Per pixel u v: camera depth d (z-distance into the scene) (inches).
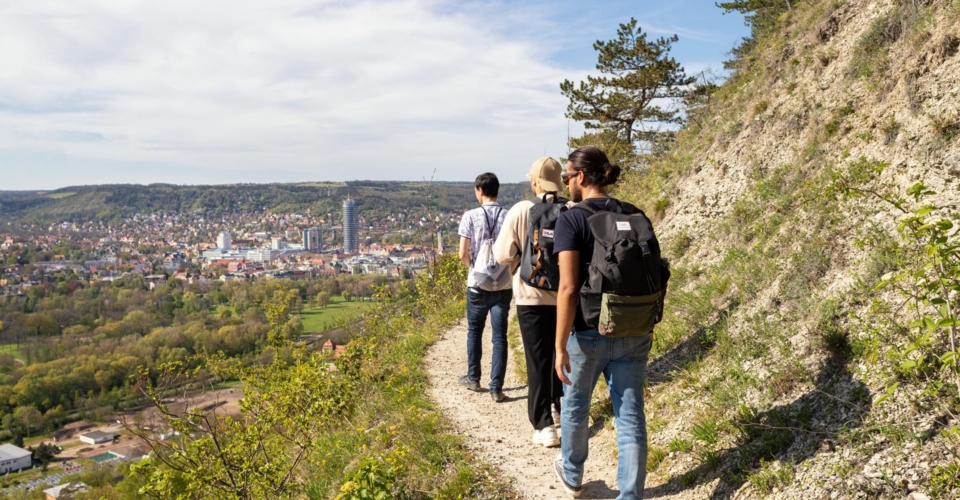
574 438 116.4
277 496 165.3
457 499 130.1
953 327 82.3
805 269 147.5
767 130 240.8
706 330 159.3
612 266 96.7
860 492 87.4
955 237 115.2
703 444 121.9
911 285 114.4
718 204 237.6
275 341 313.7
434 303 410.0
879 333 109.9
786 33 325.1
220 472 168.4
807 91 230.2
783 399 119.4
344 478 152.4
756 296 160.1
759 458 107.7
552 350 149.4
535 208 137.2
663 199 296.7
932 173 141.7
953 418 87.8
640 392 104.9
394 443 165.6
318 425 189.3
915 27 182.7
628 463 101.5
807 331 130.3
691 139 361.4
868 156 167.6
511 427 171.3
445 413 186.9
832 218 153.6
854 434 97.5
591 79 647.1
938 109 152.6
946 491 79.3
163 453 177.0
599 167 107.1
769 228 183.9
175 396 220.4
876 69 191.9
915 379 99.1
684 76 618.5
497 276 191.5
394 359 271.0
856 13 240.7
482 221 191.3
